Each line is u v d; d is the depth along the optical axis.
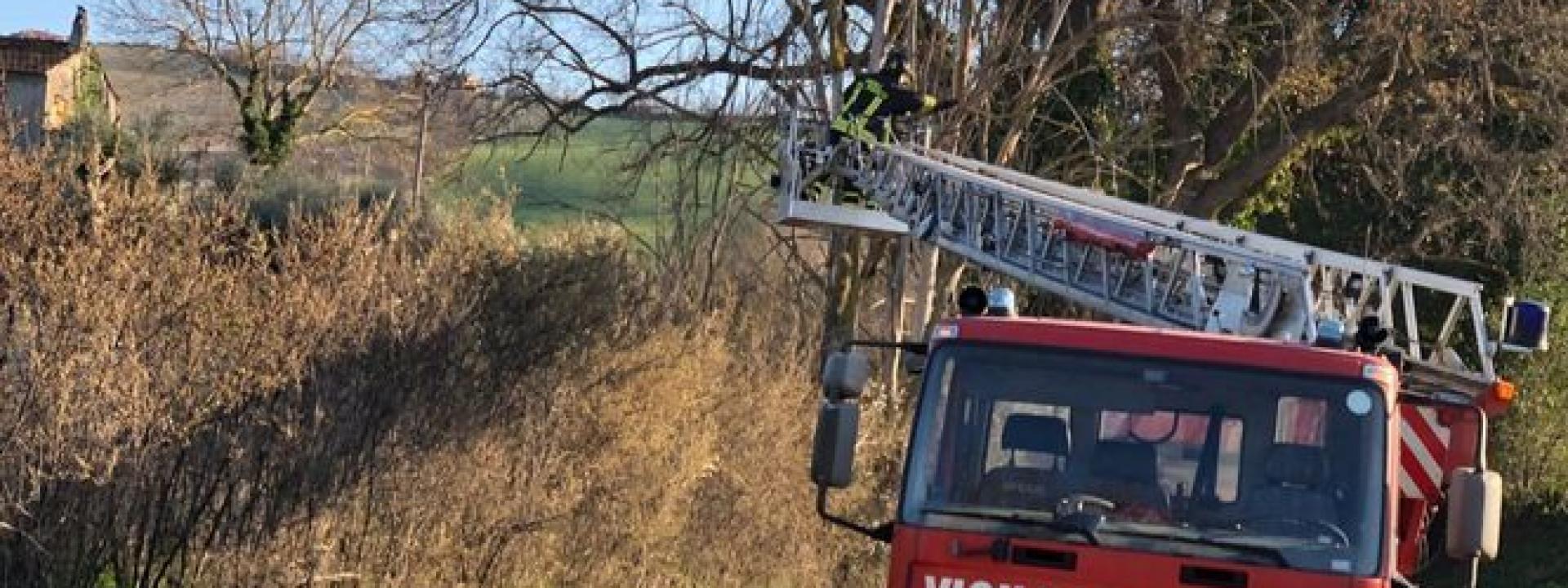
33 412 10.30
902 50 24.55
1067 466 8.56
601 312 15.67
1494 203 29.53
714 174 25.44
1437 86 28.91
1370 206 33.19
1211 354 8.62
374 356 12.20
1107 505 8.47
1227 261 11.95
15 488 10.32
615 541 14.52
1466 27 27.41
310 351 11.55
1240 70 29.83
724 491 16.72
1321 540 8.34
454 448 12.75
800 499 17.95
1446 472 9.73
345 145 39.00
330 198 17.53
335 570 11.91
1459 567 26.97
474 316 13.69
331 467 11.75
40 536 10.55
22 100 37.97
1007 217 15.58
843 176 19.11
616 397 14.90
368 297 12.35
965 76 24.94
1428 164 31.66
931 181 16.98
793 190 19.19
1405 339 12.24
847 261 26.38
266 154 32.84
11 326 10.52
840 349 9.42
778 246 25.59
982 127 26.36
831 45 25.94
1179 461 8.52
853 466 8.88
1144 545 8.39
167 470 11.05
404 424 12.40
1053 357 8.70
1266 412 8.51
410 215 14.48
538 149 26.72
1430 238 32.59
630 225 22.44
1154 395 8.59
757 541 17.16
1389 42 27.78
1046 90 26.45
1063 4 25.97
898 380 23.55
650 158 25.97
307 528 11.62
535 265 15.57
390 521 12.23
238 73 46.09
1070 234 13.98
